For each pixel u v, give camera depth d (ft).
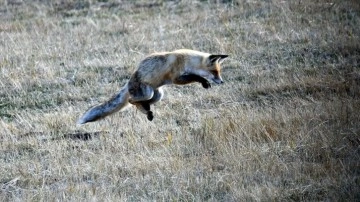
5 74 127.85
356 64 125.70
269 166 83.35
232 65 129.29
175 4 174.70
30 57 139.03
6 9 182.70
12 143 96.84
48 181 84.43
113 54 138.82
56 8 180.65
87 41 148.66
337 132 91.56
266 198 73.82
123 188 80.28
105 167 86.38
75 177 84.69
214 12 163.73
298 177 79.82
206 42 142.51
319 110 100.53
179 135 96.37
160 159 87.20
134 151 91.76
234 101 112.06
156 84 82.99
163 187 79.56
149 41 145.59
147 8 173.78
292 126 94.89
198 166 85.87
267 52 134.21
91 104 114.73
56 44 147.33
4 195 80.74
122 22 161.79
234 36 145.28
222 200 75.97
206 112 107.76
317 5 158.71
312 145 88.38
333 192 74.69
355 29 143.13
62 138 99.14
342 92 110.93
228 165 85.35
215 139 92.99
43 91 121.90
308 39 138.31
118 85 122.42
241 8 163.12
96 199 75.61
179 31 150.10
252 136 92.89
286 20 151.43
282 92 113.29
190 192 77.82
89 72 128.57
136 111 107.45
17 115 109.81
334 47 132.57
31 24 166.61
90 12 174.81
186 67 83.66
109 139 96.43
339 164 82.33
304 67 126.11
